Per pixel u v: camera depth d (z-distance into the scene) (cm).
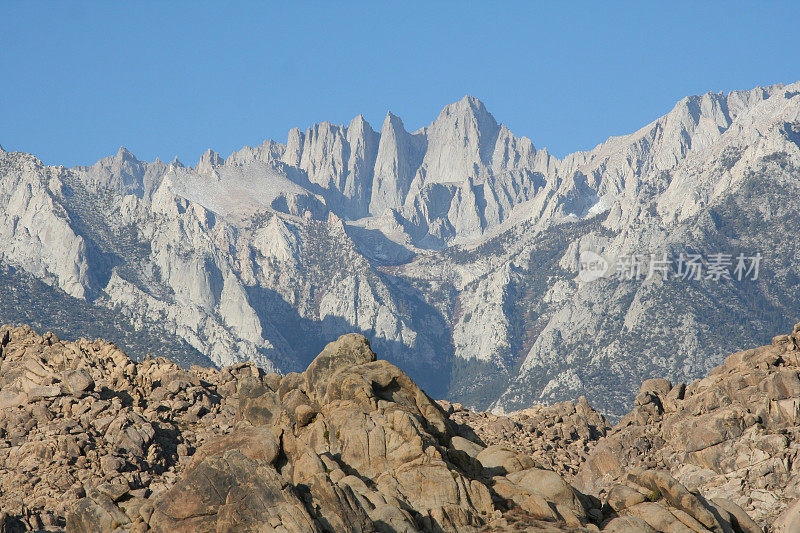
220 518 7481
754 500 12912
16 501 11794
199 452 9012
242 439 8988
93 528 8650
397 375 10656
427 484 8419
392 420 9394
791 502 12531
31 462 13362
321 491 7906
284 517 7400
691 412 16112
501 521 8081
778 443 13550
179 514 7588
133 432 14275
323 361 11206
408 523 7806
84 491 12288
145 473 13362
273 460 8800
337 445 9369
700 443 14475
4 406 15650
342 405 10044
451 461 9269
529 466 9444
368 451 9088
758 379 15262
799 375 14400
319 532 7362
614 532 7944
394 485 8431
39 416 14950
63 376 16050
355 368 10838
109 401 15762
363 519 7744
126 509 8856
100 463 13438
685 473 14475
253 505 7525
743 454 13875
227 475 7706
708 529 8181
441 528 7925
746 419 14338
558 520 8138
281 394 11638
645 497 8662
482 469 9388
